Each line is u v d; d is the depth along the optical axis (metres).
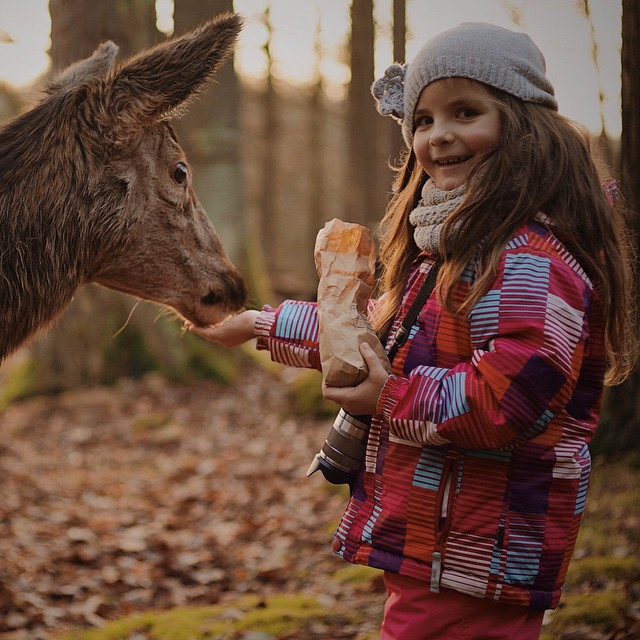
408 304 2.07
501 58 1.91
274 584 4.67
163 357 11.05
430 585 1.88
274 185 26.58
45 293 2.64
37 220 2.60
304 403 9.03
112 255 2.81
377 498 1.98
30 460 7.98
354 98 17.91
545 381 1.74
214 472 7.44
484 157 1.92
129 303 11.11
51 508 6.35
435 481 1.90
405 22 11.79
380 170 20.95
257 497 6.55
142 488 7.05
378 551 1.95
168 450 8.38
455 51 1.91
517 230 1.87
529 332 1.76
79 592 4.54
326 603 4.06
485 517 1.86
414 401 1.82
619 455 5.16
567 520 1.92
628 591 3.63
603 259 1.98
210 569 5.01
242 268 12.40
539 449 1.87
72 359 10.62
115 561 5.14
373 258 2.10
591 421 2.01
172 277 2.95
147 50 2.71
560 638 3.26
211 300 3.04
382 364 1.95
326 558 4.93
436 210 1.98
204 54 2.58
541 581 1.88
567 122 1.98
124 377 10.90
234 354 11.77
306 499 6.34
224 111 12.40
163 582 4.78
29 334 2.67
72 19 9.02
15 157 2.62
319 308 2.03
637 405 5.15
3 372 12.15
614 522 4.46
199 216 2.99
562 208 1.90
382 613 3.84
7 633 3.86
